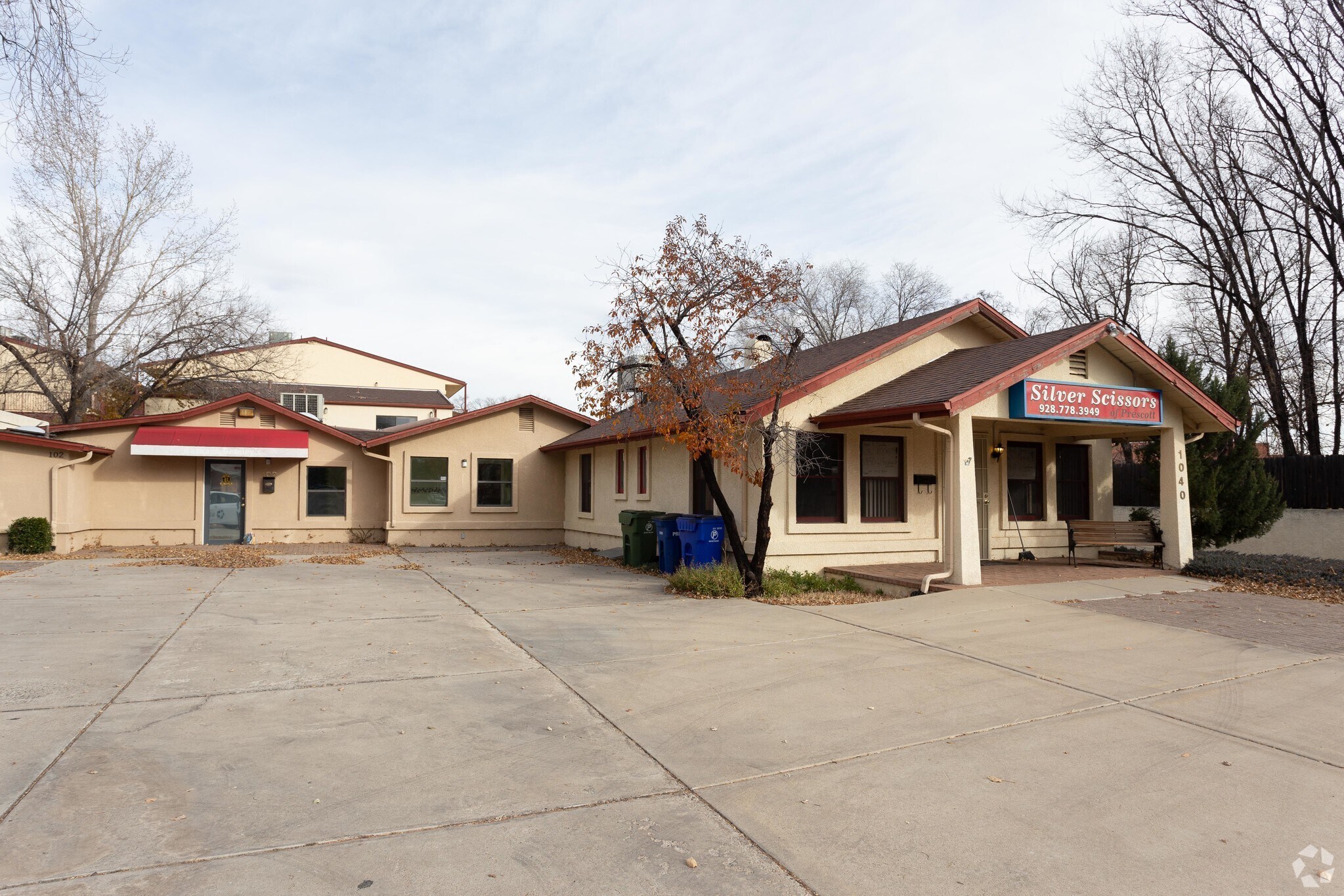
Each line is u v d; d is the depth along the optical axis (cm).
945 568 1330
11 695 662
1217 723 617
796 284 1308
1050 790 490
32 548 1728
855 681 728
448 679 732
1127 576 1338
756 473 1292
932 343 1535
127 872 380
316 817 444
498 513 2242
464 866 391
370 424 4059
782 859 402
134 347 2656
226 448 2005
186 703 649
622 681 729
